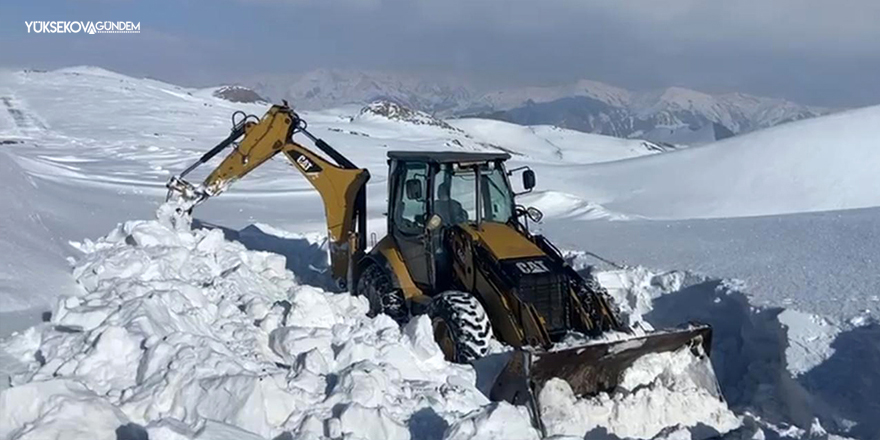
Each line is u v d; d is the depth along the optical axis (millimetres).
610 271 8859
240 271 7461
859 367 5836
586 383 5801
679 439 5387
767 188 25969
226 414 3910
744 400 6500
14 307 5352
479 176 7496
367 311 7188
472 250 6863
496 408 3951
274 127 9375
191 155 30203
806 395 5816
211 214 15453
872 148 27172
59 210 10531
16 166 12148
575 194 27562
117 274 6305
